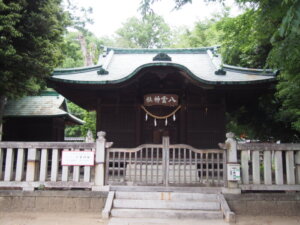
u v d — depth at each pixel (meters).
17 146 6.73
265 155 6.57
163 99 9.20
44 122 13.26
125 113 9.75
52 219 5.86
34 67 8.45
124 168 6.78
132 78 8.23
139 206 6.22
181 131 9.54
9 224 5.55
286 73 5.93
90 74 9.94
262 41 7.94
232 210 6.31
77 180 6.64
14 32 7.57
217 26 6.90
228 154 6.54
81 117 28.17
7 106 13.55
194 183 6.68
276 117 10.09
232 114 13.73
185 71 7.97
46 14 9.00
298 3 3.01
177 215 5.89
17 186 6.57
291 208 6.32
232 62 12.39
